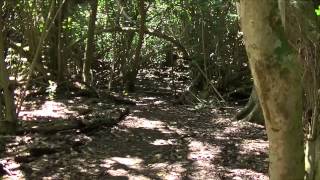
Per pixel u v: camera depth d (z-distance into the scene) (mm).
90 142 7270
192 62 12312
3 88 7301
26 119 8453
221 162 6477
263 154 6871
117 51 13180
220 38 12297
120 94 12180
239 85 12125
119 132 7984
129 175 5891
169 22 14117
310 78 3678
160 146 7227
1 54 7250
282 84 2889
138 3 12844
